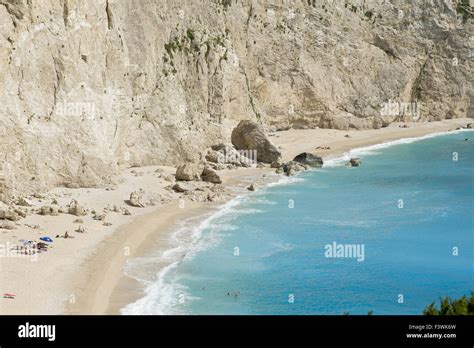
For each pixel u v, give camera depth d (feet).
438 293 129.80
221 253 147.23
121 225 160.04
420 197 205.05
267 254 148.25
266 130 296.92
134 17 224.53
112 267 132.46
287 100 313.32
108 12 208.54
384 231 168.35
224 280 131.75
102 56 202.18
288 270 139.13
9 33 168.86
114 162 197.98
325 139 304.91
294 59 314.55
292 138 300.20
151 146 222.89
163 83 233.96
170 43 246.06
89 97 191.62
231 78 269.44
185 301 119.65
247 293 125.59
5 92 167.02
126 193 187.11
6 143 165.07
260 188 211.41
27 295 114.01
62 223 154.71
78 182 184.65
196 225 167.43
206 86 255.91
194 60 252.83
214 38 266.77
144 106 223.92
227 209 184.34
